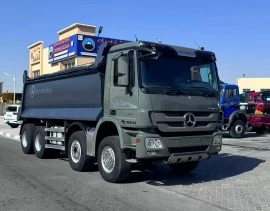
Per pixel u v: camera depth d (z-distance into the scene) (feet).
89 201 25.30
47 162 41.88
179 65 30.50
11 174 34.24
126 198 26.22
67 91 39.01
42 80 45.03
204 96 31.01
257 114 73.67
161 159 29.14
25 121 49.73
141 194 27.43
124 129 29.71
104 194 27.30
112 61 30.86
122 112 29.78
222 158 44.47
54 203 24.67
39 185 29.89
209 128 31.19
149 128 28.35
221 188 29.50
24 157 45.98
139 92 28.35
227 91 68.23
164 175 34.81
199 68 31.60
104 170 31.55
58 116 40.11
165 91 28.89
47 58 111.34
